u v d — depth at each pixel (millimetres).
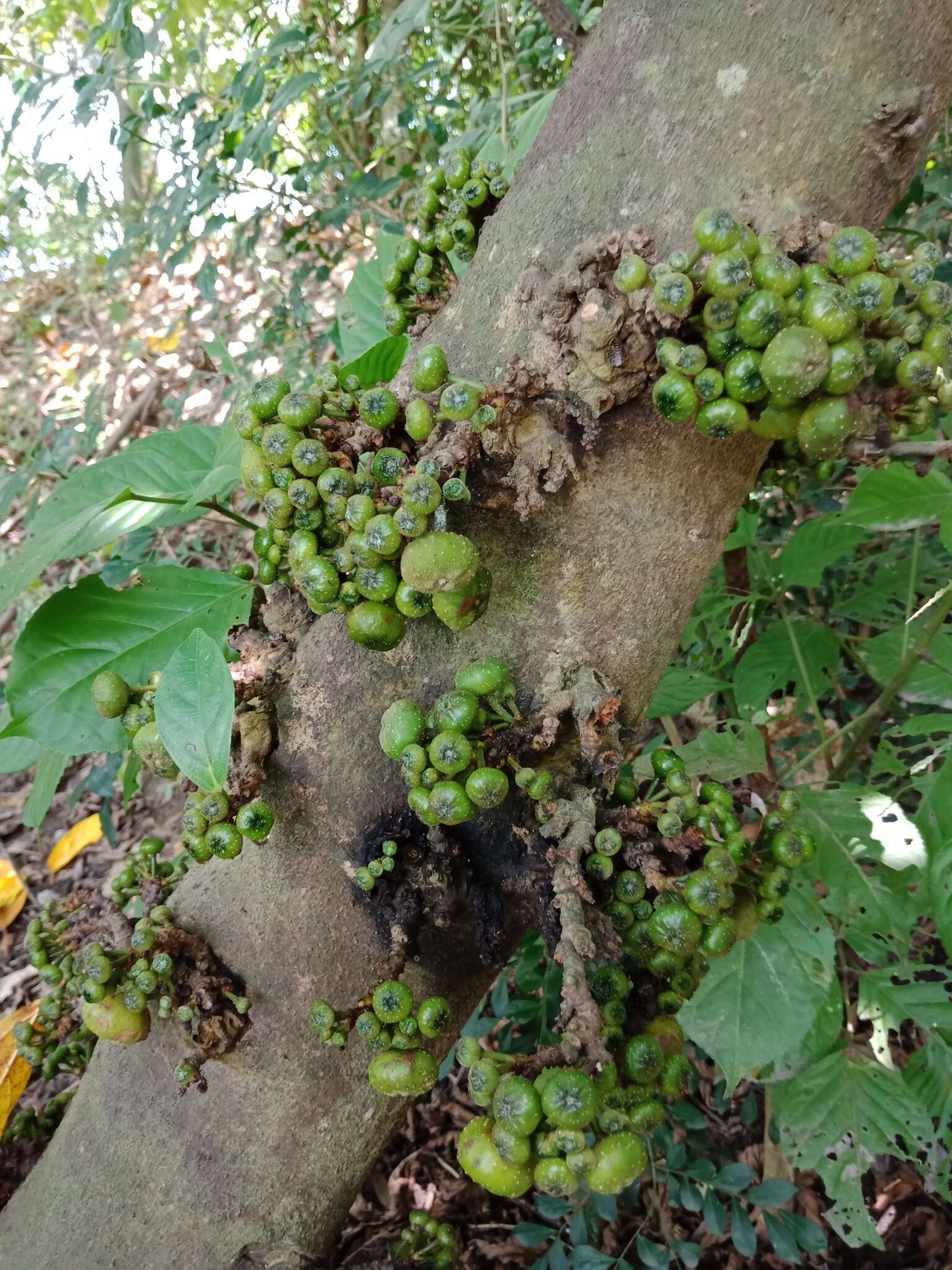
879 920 566
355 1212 833
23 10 1410
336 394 394
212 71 1342
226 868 452
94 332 1907
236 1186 447
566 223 383
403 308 482
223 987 436
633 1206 775
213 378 1528
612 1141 321
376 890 414
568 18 512
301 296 1170
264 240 1691
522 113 889
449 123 1160
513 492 383
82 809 1311
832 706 999
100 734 480
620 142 382
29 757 562
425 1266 545
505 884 410
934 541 846
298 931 430
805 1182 826
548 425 374
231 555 1292
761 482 458
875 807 594
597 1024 331
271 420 382
